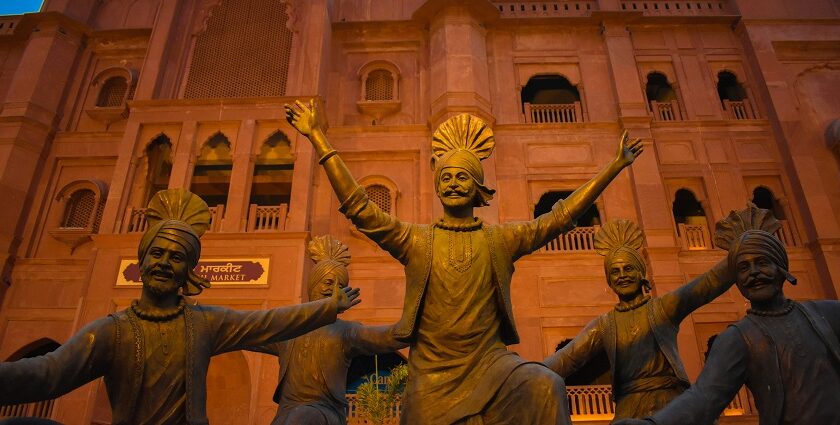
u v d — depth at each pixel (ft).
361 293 48.93
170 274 8.97
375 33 62.95
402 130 56.65
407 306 9.55
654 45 61.98
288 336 9.46
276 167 53.72
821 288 48.83
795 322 8.45
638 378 11.32
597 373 53.83
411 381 9.15
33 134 56.24
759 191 55.67
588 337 12.26
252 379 40.06
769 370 8.15
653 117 56.49
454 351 9.04
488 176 53.57
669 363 11.00
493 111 58.34
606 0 63.72
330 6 62.34
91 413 38.86
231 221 46.52
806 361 8.03
